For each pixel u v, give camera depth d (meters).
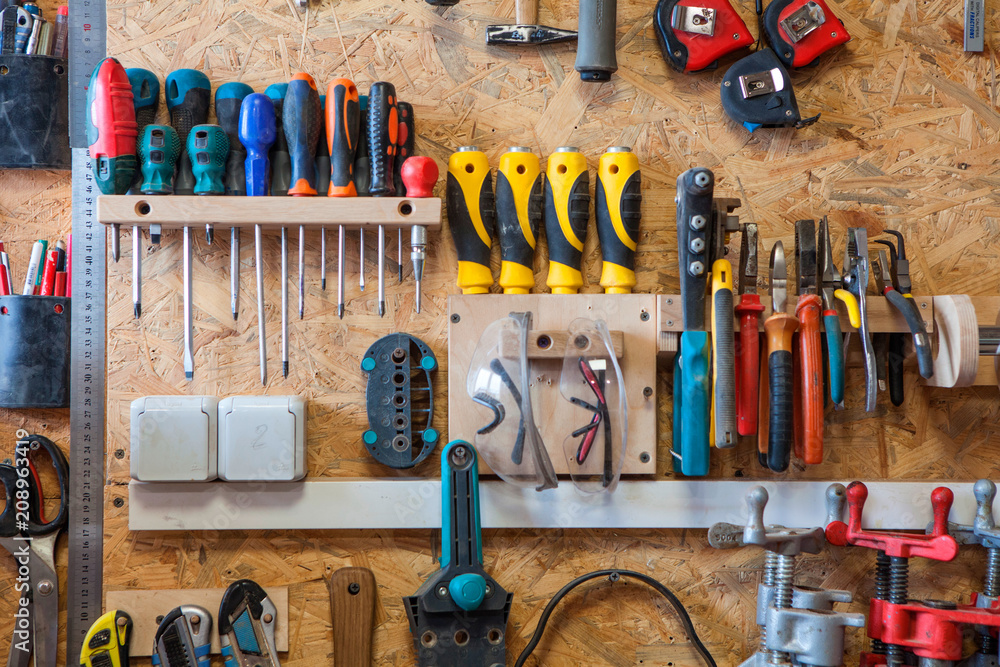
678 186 1.14
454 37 1.23
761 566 1.22
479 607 1.07
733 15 1.20
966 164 1.24
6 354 1.18
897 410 1.24
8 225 1.23
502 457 1.11
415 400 1.20
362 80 1.23
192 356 1.18
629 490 1.18
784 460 1.10
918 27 1.26
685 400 1.13
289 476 1.13
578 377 1.13
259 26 1.22
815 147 1.25
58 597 1.18
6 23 1.21
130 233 1.21
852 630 1.22
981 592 1.21
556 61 1.24
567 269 1.18
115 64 1.08
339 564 1.19
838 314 1.15
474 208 1.17
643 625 1.21
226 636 1.14
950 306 1.15
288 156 1.14
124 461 1.19
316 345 1.21
